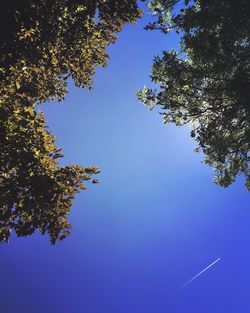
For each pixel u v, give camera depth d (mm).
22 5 10273
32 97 14531
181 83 16328
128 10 13070
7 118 10836
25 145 10805
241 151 17328
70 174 11242
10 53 10969
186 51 16578
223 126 16812
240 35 14484
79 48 14508
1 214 10289
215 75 16047
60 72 15055
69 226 11008
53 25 12164
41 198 10617
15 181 10492
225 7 13977
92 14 12703
